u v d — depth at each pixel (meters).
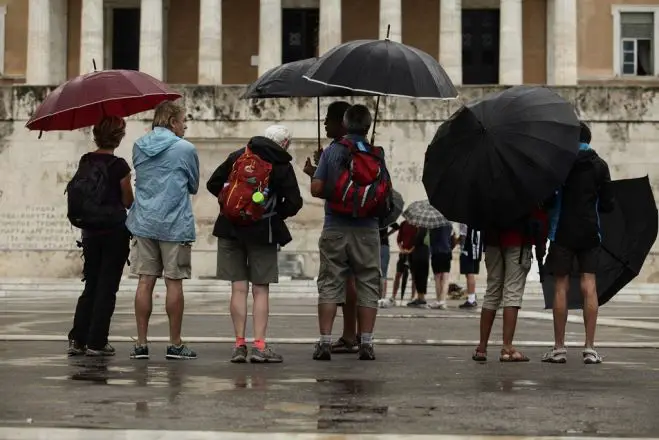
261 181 17.72
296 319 29.02
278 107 60.06
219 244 18.05
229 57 74.19
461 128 18.42
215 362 17.73
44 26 68.88
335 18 67.38
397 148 59.72
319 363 17.70
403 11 74.56
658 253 58.78
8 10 73.94
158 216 18.05
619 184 19.67
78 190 18.61
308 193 59.53
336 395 13.70
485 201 18.25
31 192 60.19
